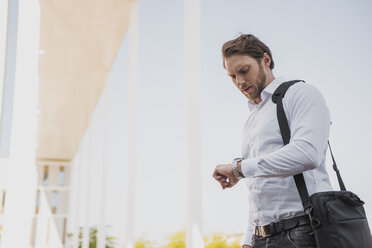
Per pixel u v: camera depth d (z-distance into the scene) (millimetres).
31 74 2322
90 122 7684
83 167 9477
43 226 11375
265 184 1265
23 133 2287
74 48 5109
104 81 6148
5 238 2209
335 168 1320
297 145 1159
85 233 7496
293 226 1197
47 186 11695
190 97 2533
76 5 4125
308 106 1210
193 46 2598
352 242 1085
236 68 1369
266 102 1363
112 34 4738
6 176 2275
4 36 2021
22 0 2346
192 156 2443
